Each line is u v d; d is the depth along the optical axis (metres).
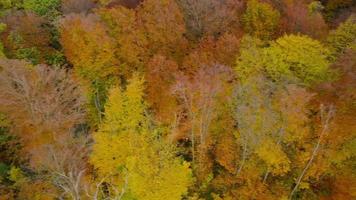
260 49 43.50
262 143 33.53
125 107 33.28
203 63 41.31
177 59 48.91
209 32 51.28
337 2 65.06
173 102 38.75
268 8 53.66
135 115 33.19
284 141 33.97
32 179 34.44
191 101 35.78
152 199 28.94
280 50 41.53
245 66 41.31
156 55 43.44
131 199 29.36
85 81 43.75
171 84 40.22
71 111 38.88
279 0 57.03
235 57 45.84
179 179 29.69
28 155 36.50
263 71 40.91
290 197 35.53
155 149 31.47
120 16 49.25
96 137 32.88
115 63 46.56
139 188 29.00
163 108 38.72
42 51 50.50
